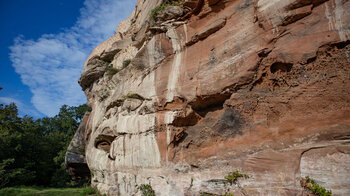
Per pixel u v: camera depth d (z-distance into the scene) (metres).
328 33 4.97
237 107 6.40
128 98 10.80
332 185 4.12
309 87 5.10
